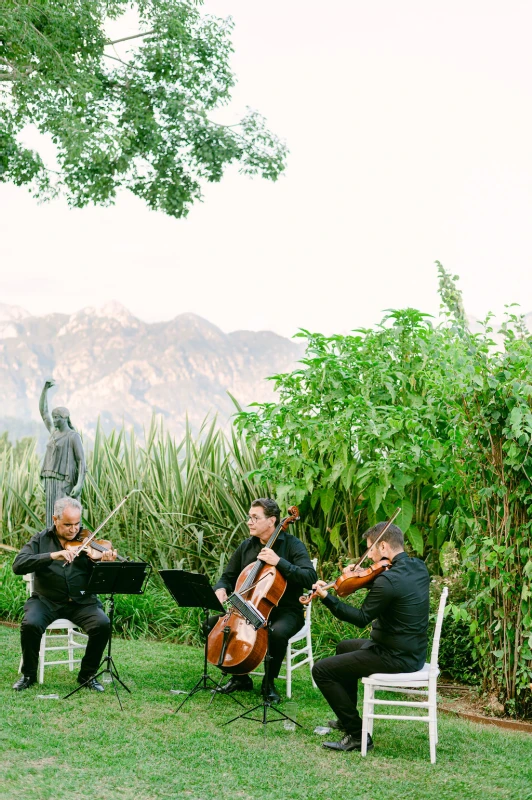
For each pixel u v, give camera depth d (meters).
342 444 7.04
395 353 7.38
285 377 7.55
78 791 3.77
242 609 5.16
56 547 5.72
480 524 5.66
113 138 11.51
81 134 11.23
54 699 5.20
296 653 5.77
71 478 8.02
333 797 3.86
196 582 5.04
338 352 7.59
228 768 4.18
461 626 6.24
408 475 6.84
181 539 8.48
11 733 4.48
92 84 12.24
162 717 4.93
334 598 4.81
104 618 5.46
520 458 5.21
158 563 8.45
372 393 7.30
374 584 4.67
